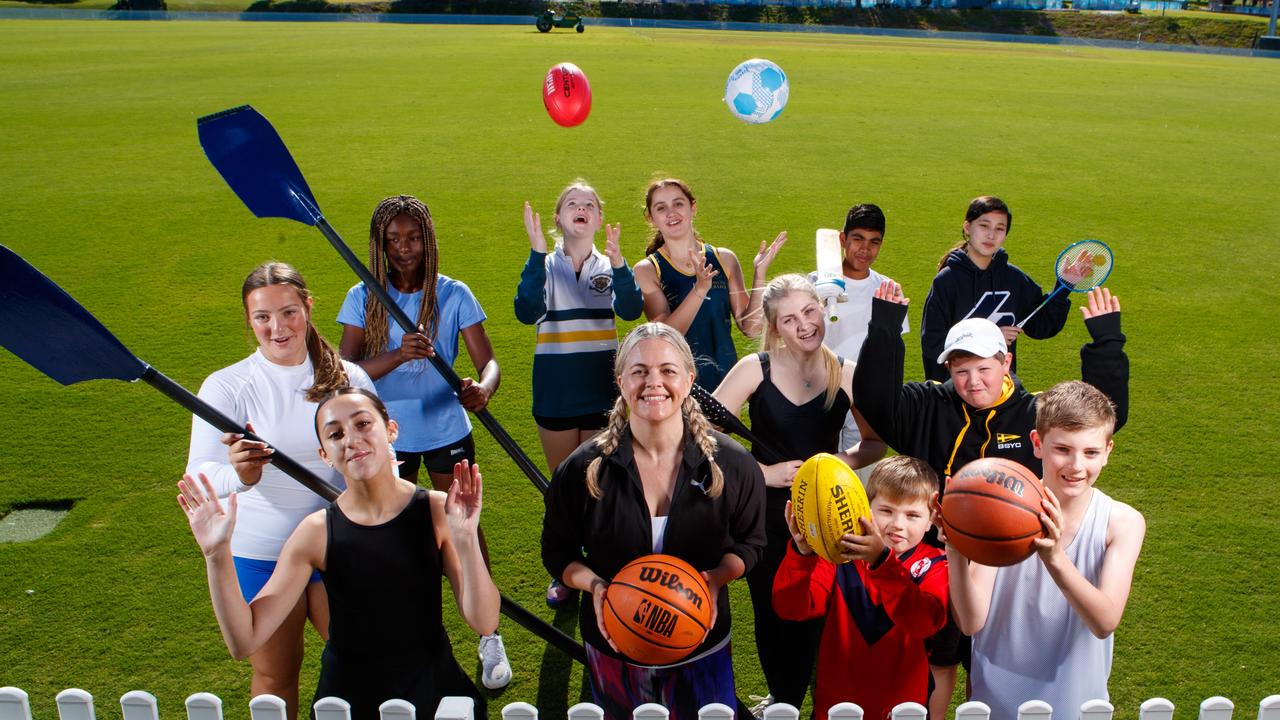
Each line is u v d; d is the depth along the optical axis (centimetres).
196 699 247
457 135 1755
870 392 352
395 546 284
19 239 1077
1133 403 673
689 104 2191
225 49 3409
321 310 874
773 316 367
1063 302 504
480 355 448
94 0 6062
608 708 320
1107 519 289
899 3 6456
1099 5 6712
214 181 1373
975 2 6519
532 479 446
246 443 309
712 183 1388
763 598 366
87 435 624
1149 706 240
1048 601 292
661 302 489
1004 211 483
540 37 4288
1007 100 2392
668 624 273
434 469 445
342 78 2570
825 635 325
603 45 3844
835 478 301
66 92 2225
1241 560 481
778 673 365
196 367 732
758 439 388
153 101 2105
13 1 5912
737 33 5075
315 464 346
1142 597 451
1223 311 869
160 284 930
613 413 306
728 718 246
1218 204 1295
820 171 1486
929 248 1064
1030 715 246
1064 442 280
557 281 466
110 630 430
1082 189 1380
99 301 877
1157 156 1658
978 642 308
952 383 361
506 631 441
